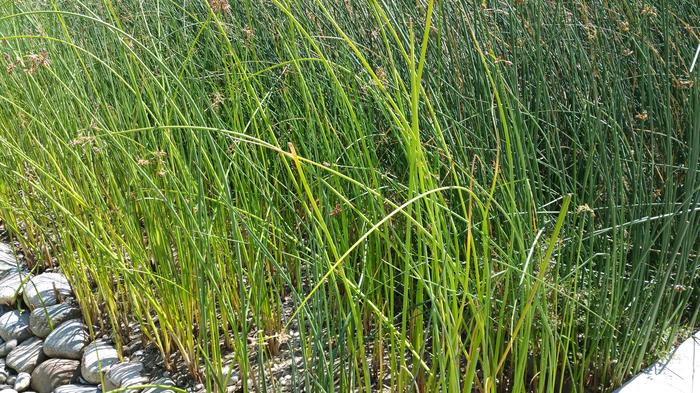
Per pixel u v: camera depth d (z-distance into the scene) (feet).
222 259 9.47
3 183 12.55
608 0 10.69
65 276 11.28
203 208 8.25
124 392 9.19
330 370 7.03
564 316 7.64
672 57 10.25
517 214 6.59
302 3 10.67
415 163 5.69
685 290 8.59
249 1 11.30
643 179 9.04
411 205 7.40
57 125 11.00
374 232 8.57
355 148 9.37
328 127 8.81
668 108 8.34
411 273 8.22
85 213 9.94
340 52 10.11
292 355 7.50
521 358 6.60
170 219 9.35
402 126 5.82
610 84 9.90
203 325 7.55
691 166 7.91
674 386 7.91
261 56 11.24
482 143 8.79
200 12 12.39
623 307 8.13
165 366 9.55
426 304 8.69
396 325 9.01
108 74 10.99
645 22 9.99
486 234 6.01
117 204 10.30
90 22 11.84
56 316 11.16
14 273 12.74
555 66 10.67
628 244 8.48
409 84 9.62
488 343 6.88
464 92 9.62
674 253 7.72
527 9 10.32
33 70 9.20
